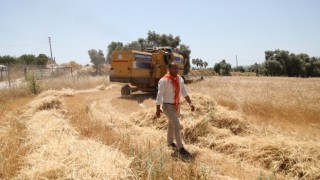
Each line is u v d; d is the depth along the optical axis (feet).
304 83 79.77
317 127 30.94
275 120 33.71
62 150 18.56
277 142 21.93
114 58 57.00
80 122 30.09
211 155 22.50
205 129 26.61
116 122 32.78
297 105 37.65
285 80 104.01
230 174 18.84
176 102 23.02
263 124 31.40
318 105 37.63
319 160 19.33
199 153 22.93
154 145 23.71
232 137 25.08
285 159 20.10
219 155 22.54
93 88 81.20
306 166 18.94
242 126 28.68
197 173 17.48
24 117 33.53
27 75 65.10
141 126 31.91
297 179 18.31
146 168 16.57
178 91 22.94
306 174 18.30
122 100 52.54
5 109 39.01
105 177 15.11
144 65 57.31
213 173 18.37
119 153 18.51
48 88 70.44
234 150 22.91
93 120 31.12
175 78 22.91
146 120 32.27
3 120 31.19
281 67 211.82
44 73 111.55
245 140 23.72
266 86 67.31
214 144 24.67
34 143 21.34
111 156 17.40
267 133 27.48
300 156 19.93
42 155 18.16
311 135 27.04
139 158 18.72
